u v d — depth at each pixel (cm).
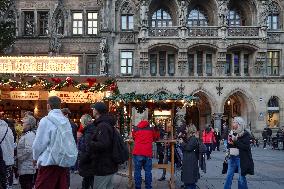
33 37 5328
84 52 5331
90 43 5341
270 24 5338
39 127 901
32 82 2594
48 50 5303
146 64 5147
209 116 5509
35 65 2634
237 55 5266
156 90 5159
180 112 5219
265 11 5138
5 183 1184
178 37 5091
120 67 5234
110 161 1066
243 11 5409
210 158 3375
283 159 3244
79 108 3662
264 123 5166
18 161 1317
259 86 5197
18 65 2623
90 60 5356
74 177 2088
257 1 5162
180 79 5144
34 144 896
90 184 1461
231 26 5119
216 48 5106
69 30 5356
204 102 5619
